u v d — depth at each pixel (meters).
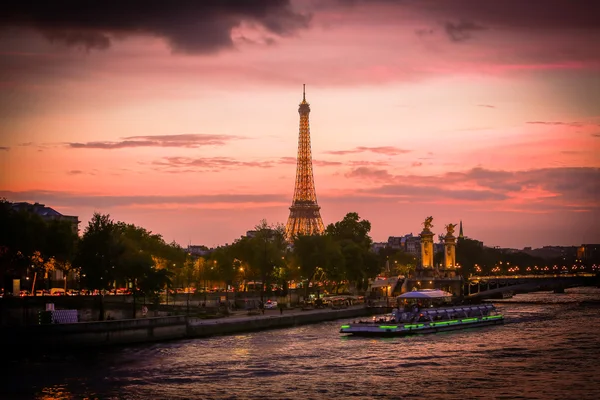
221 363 141.75
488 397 116.00
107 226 191.38
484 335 187.50
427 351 158.25
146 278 193.12
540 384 124.50
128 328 163.62
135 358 146.38
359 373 133.12
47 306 166.62
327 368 137.75
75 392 118.56
